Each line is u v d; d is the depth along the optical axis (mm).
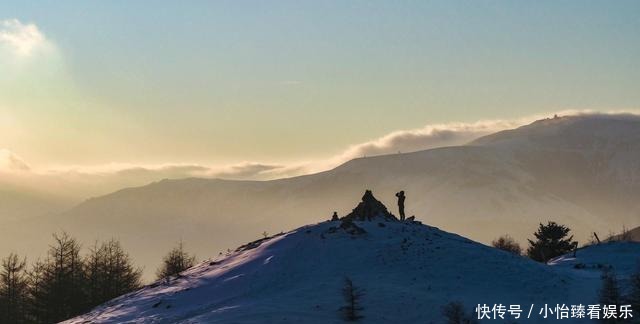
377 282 66312
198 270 77625
